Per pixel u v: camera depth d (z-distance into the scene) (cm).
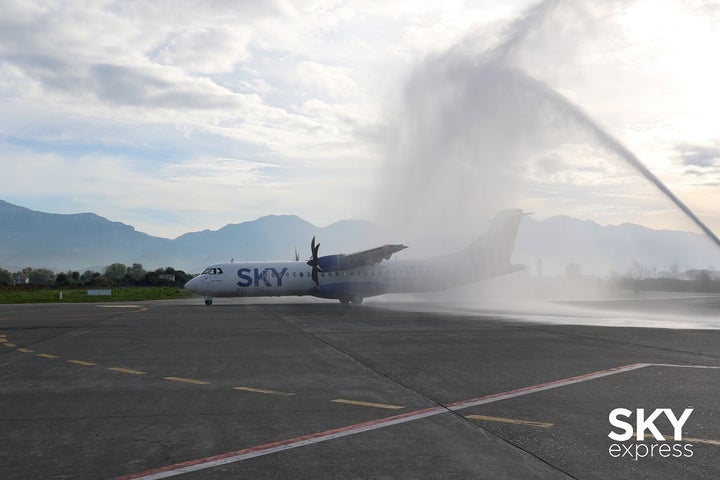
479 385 1146
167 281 11350
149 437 780
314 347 1795
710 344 1802
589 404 966
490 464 655
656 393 1050
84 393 1101
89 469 642
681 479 606
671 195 3081
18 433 805
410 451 708
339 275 4484
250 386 1161
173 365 1451
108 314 3500
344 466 650
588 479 605
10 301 5819
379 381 1202
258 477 613
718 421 851
